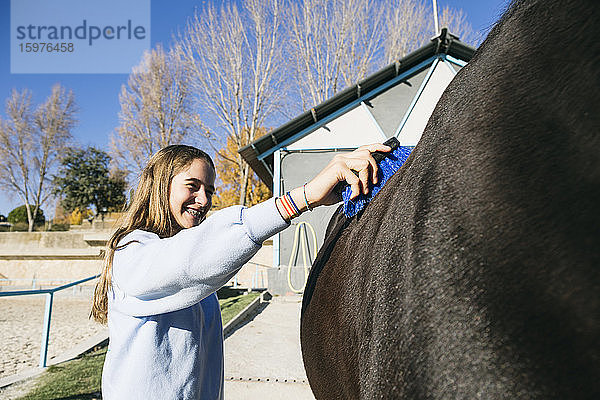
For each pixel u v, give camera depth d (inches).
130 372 51.7
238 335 274.8
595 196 17.6
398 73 488.7
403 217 27.0
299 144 481.4
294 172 475.5
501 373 16.8
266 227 45.5
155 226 59.9
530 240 18.5
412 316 21.3
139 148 1289.4
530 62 24.3
